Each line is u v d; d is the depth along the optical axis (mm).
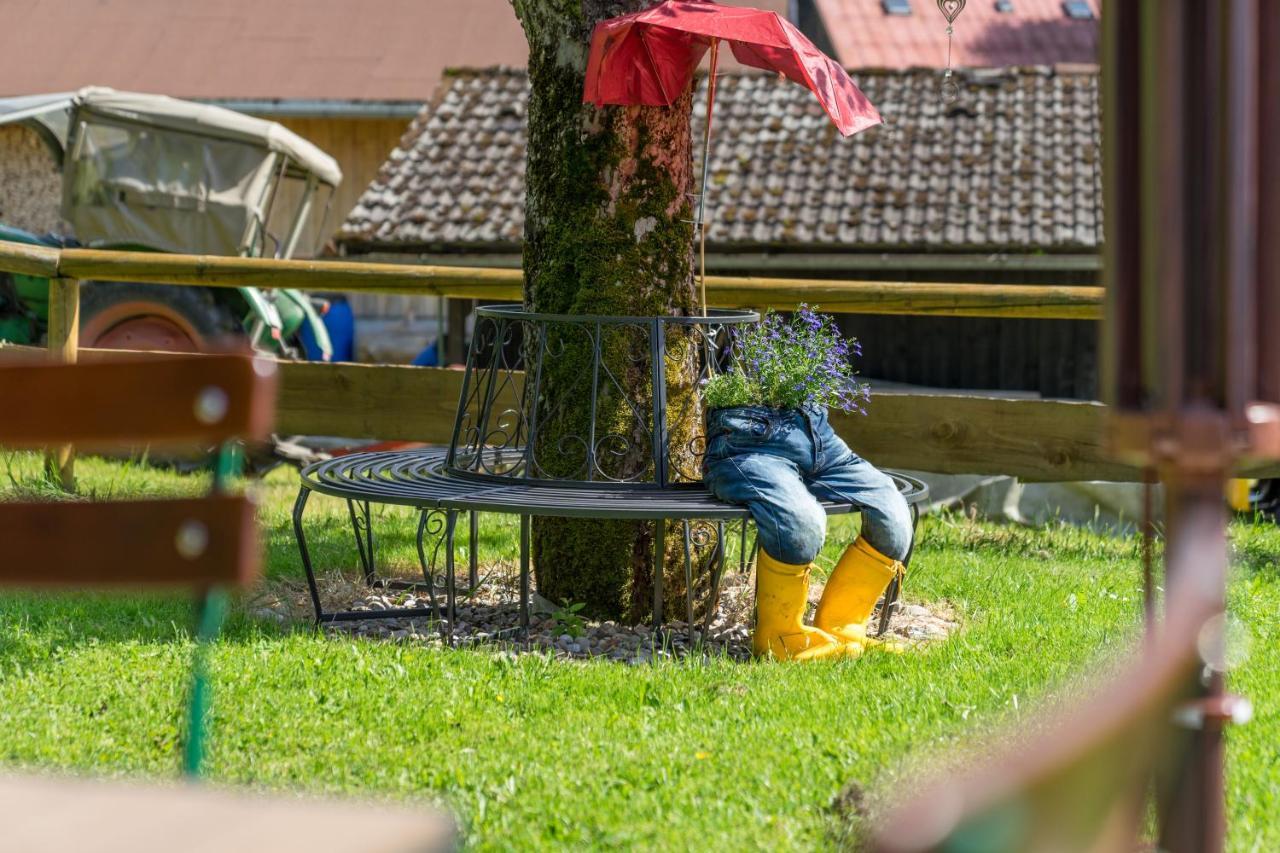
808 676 7332
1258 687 7078
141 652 7664
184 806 2936
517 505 7664
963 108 26656
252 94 33906
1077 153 25234
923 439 12359
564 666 7504
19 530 3307
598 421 8828
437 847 2750
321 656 7574
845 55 38875
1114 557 11734
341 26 36562
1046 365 23078
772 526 7746
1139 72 2771
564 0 8797
